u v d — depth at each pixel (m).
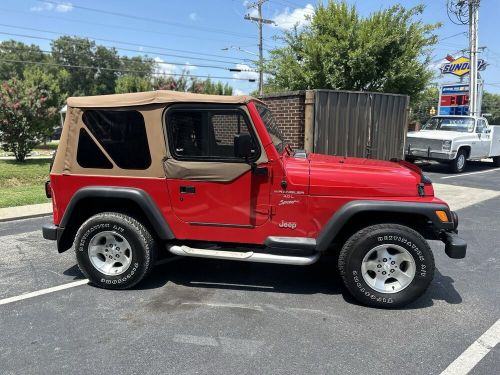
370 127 9.25
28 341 3.26
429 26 15.37
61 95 20.19
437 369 2.94
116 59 74.12
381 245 3.81
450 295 4.23
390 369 2.93
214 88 39.06
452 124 15.73
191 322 3.59
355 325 3.57
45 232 4.31
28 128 14.88
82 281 4.50
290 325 3.56
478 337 3.38
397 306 3.87
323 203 3.89
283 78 17.00
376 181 3.87
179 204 4.08
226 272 4.80
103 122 4.08
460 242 3.75
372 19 15.23
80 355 3.07
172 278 4.60
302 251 4.03
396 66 14.96
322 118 8.84
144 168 4.06
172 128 3.99
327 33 15.58
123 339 3.30
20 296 4.10
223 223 4.05
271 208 3.97
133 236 4.12
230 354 3.10
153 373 2.87
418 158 14.88
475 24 19.03
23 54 68.12
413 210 3.74
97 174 4.14
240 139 3.60
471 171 15.38
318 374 2.87
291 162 4.18
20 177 12.18
